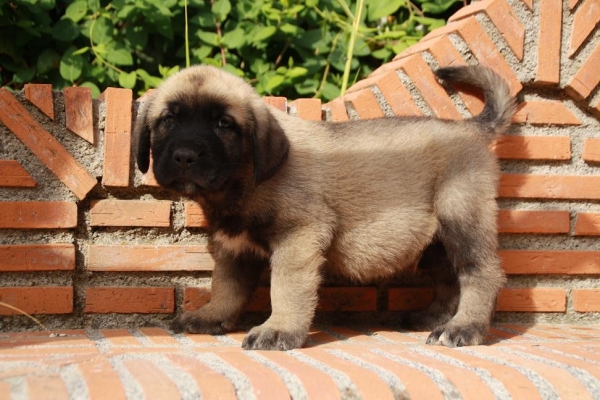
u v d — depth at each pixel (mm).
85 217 1688
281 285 1574
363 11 2090
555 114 1796
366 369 1366
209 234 1716
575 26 1788
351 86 1954
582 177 1797
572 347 1539
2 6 1939
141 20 2023
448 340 1563
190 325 1632
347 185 1662
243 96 1609
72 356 1409
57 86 2008
